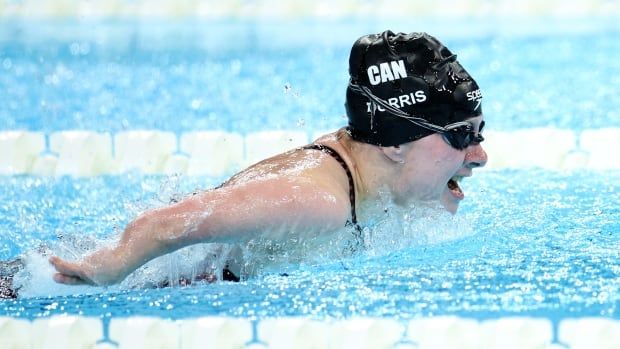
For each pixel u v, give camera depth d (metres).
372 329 7.87
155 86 20.09
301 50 23.55
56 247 9.20
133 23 26.69
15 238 10.80
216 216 7.55
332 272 8.84
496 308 8.07
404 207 8.90
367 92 8.54
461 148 8.61
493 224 10.45
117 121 17.09
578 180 13.16
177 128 16.66
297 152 8.82
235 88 19.86
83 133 15.45
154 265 8.77
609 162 14.52
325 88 19.61
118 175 14.56
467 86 8.58
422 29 25.58
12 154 15.09
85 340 8.16
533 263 9.05
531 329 7.79
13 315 8.26
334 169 8.50
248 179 8.30
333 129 16.42
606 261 9.09
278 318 8.00
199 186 13.69
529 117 16.91
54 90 19.69
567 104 17.80
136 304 8.39
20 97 19.06
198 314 8.12
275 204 7.73
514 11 26.69
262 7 26.89
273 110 17.92
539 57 22.23
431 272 8.84
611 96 18.25
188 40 24.91
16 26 26.16
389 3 26.84
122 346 8.15
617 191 12.26
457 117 8.52
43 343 8.16
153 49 23.81
